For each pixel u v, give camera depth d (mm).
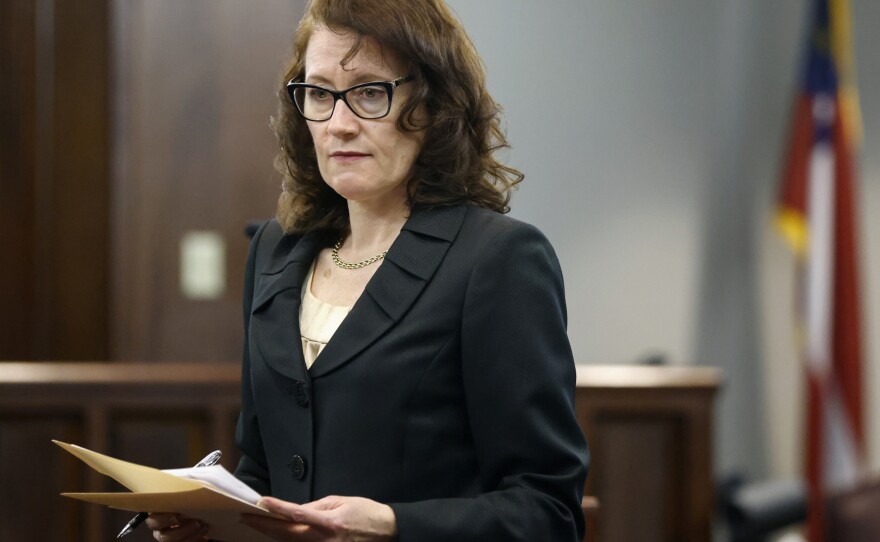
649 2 15805
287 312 5309
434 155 5203
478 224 5121
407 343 4914
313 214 5645
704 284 16406
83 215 15156
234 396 10164
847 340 15312
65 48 15070
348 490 4918
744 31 16422
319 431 5016
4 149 15008
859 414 15250
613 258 15727
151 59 15094
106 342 15234
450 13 5250
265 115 15156
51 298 15148
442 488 4953
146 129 15133
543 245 5098
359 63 5051
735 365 16891
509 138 15273
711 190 16438
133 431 10109
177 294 15195
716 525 14930
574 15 15500
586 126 15578
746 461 16875
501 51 15219
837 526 9633
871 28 15945
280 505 4324
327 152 5141
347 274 5340
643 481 10852
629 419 10852
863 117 16016
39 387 9930
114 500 4477
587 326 15664
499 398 4859
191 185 15172
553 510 4801
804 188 15477
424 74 5117
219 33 15133
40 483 9992
